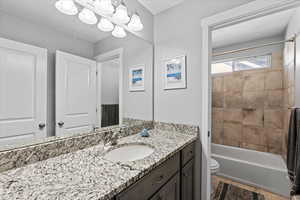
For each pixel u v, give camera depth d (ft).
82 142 3.50
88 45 3.87
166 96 5.56
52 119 3.15
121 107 4.82
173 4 5.38
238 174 6.84
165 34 5.65
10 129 2.53
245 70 8.84
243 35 8.13
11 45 2.55
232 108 9.27
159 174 2.94
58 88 3.25
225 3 4.35
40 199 1.67
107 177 2.17
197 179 4.84
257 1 3.79
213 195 5.83
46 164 2.61
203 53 4.67
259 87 8.39
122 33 4.69
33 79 2.84
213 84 10.03
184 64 5.11
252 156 7.94
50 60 3.12
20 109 2.66
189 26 5.06
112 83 4.55
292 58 6.10
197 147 4.85
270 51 8.26
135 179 2.23
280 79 7.80
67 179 2.11
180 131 5.17
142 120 5.49
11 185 1.95
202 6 4.79
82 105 3.76
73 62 3.56
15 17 2.60
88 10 3.71
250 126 8.64
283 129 7.60
